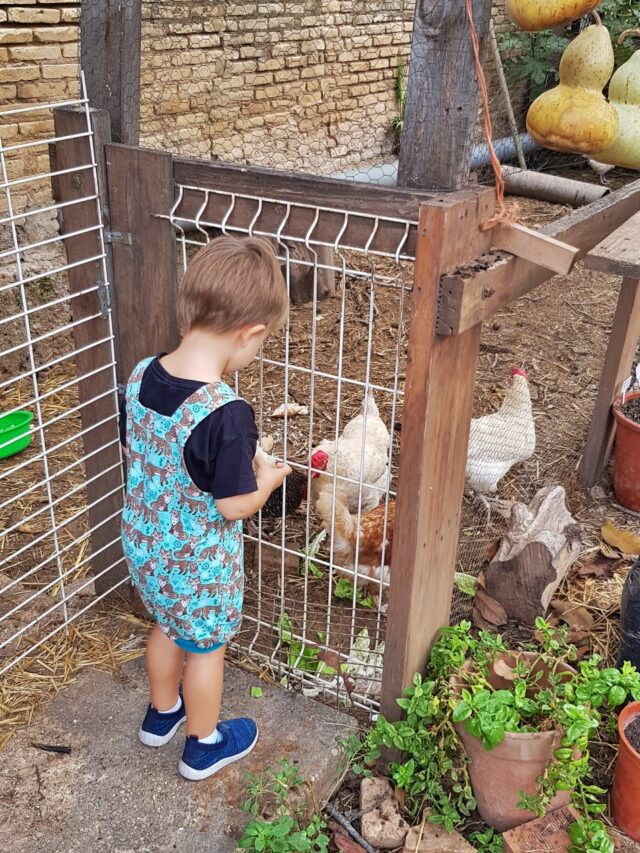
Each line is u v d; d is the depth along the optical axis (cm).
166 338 239
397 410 451
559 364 516
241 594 204
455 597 304
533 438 349
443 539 218
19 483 373
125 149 220
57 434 418
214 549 188
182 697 235
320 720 241
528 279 204
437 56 174
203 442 172
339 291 600
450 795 226
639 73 175
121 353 249
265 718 241
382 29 674
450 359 190
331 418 446
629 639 258
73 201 226
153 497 184
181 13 495
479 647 234
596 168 766
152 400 178
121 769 223
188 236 457
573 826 200
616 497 389
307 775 222
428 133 181
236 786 219
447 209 167
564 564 299
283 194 199
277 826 200
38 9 414
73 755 227
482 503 358
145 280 234
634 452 366
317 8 602
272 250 182
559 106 163
